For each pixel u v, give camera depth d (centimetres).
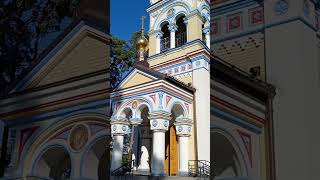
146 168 1191
